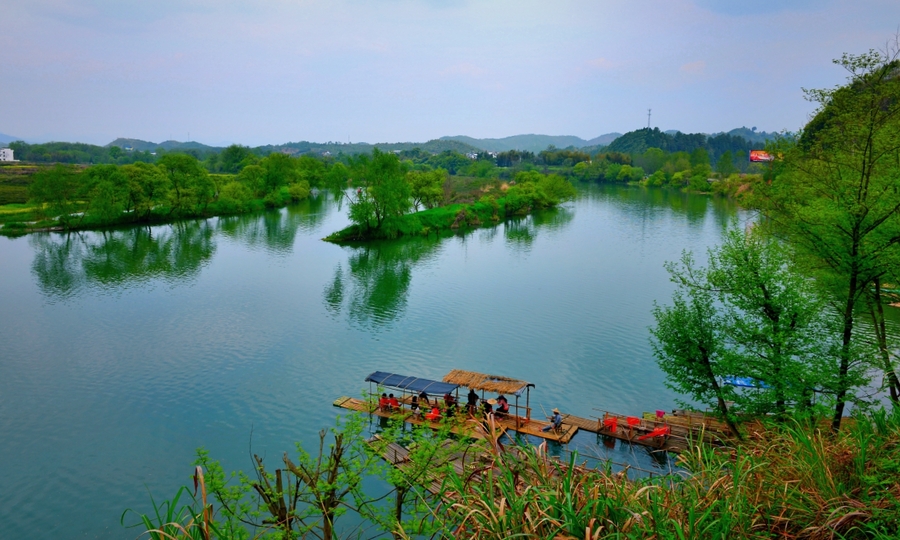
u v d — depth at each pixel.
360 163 147.38
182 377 46.38
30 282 75.94
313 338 55.53
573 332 57.28
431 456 19.94
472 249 103.19
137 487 31.84
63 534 27.92
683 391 33.62
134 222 128.62
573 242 110.19
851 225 27.48
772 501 13.03
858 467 13.52
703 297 34.06
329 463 19.42
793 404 30.86
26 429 38.00
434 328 58.62
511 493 12.15
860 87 28.34
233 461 34.31
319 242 109.25
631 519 11.14
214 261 90.44
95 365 48.72
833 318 31.53
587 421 38.81
